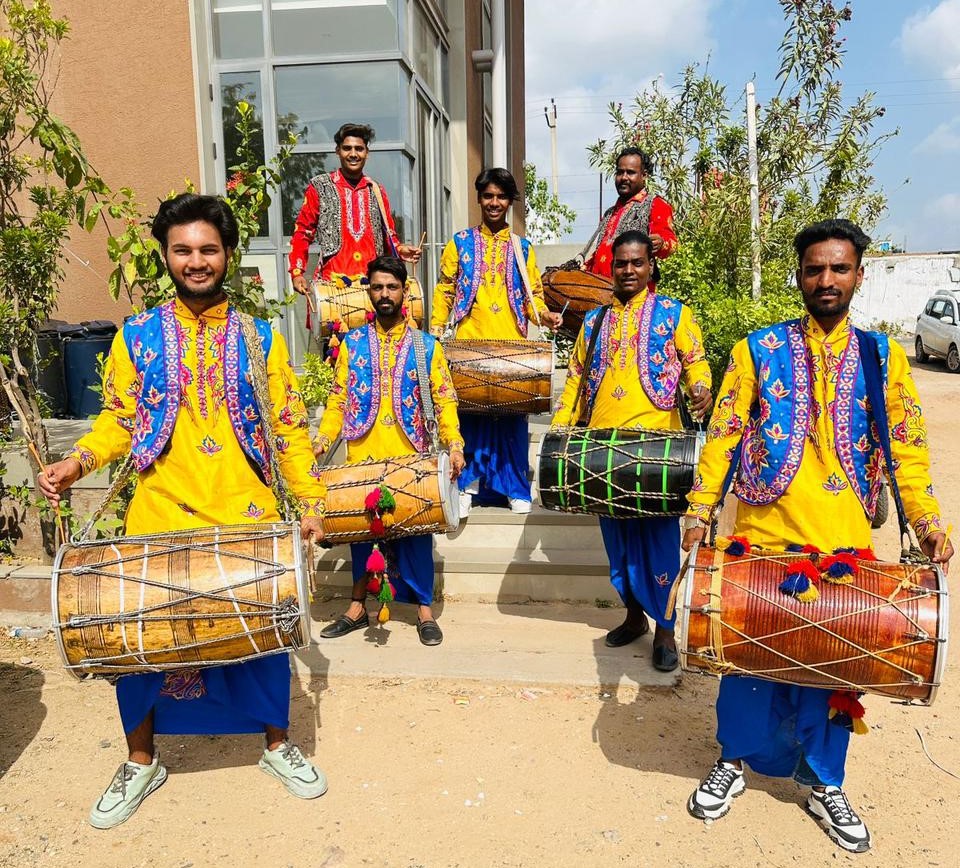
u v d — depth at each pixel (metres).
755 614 2.39
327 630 4.23
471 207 10.47
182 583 2.46
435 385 4.09
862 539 2.55
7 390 4.47
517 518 5.11
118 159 6.57
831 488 2.54
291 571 2.48
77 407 6.05
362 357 4.08
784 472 2.57
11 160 4.52
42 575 4.36
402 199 7.26
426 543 4.18
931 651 2.26
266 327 2.80
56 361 6.02
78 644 2.44
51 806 2.84
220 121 6.97
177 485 2.69
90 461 2.61
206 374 2.67
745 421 2.68
